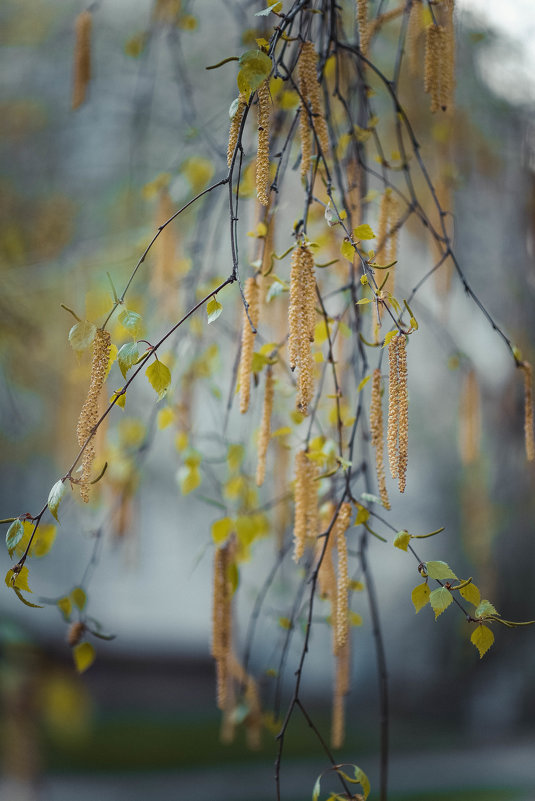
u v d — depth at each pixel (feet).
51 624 26.45
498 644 25.21
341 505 6.57
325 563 7.63
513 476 17.49
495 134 14.57
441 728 28.99
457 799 22.99
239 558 9.93
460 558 24.68
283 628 9.68
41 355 14.79
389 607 30.07
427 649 29.25
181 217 12.23
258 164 5.45
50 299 14.76
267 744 28.30
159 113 17.42
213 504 8.89
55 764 24.62
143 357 5.83
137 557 12.28
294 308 5.63
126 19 18.24
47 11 17.79
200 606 36.78
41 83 18.13
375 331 6.55
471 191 15.25
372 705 31.01
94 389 5.76
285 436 10.00
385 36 12.67
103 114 18.10
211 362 10.96
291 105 8.49
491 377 18.29
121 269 12.91
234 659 9.46
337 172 7.47
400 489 5.49
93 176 18.02
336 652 7.57
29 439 17.99
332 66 8.88
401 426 5.47
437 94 6.97
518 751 26.55
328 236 9.53
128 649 36.27
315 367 8.20
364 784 6.31
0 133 17.38
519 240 15.30
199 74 17.17
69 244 15.52
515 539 18.35
